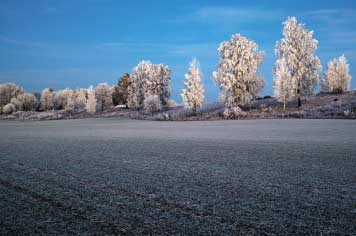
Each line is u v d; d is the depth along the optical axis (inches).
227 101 2546.8
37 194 294.8
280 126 1330.0
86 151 645.3
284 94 2354.8
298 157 493.4
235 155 533.0
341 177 343.9
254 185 314.8
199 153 569.3
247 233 189.9
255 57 2578.7
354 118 1784.0
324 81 3184.1
